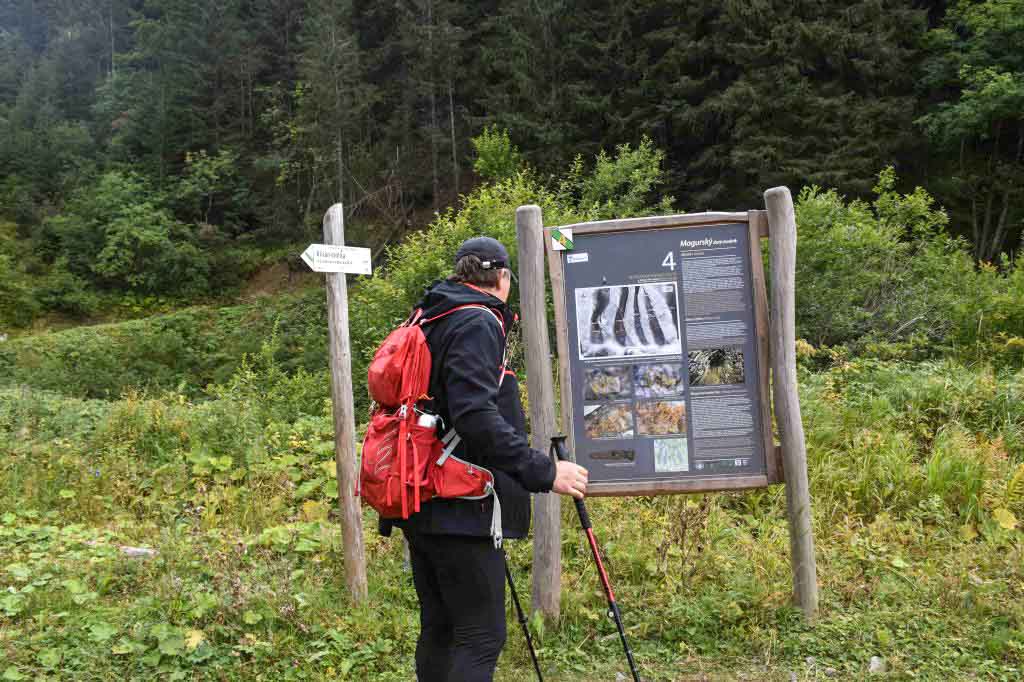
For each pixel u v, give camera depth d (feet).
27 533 15.62
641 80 84.23
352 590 12.69
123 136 126.82
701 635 11.56
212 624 11.46
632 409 11.85
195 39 129.18
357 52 109.09
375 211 111.34
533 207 11.96
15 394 27.37
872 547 13.88
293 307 89.15
